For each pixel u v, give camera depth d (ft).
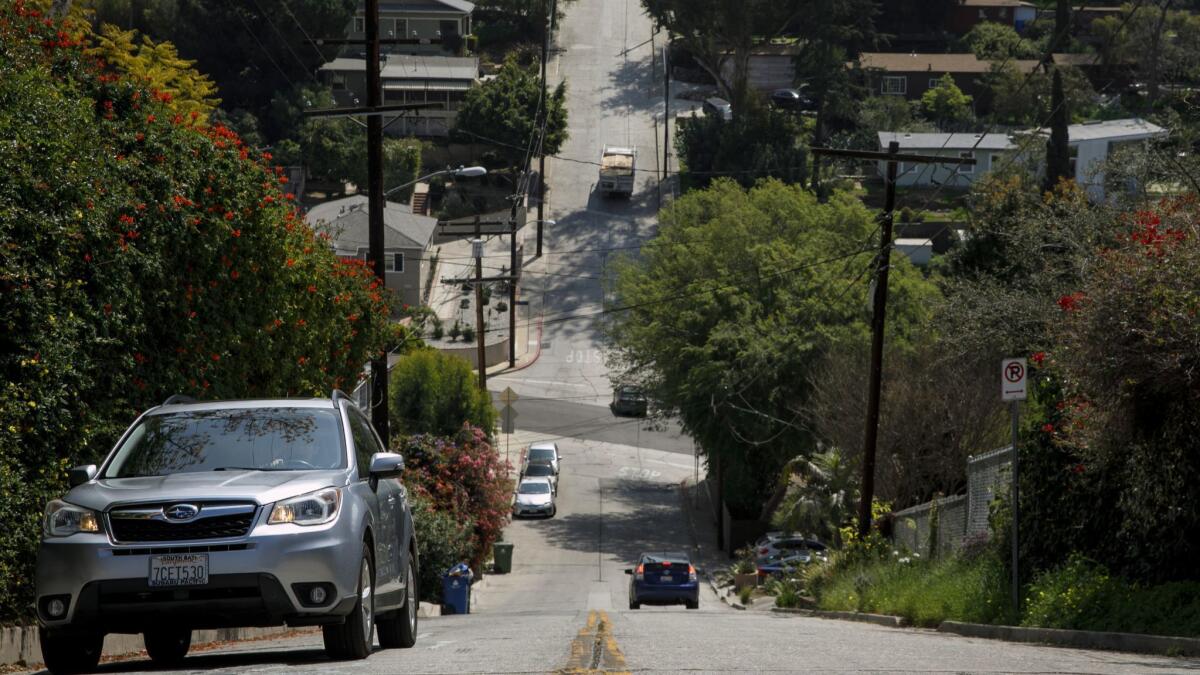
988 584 216.74
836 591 317.83
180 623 110.73
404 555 143.02
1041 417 216.33
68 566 109.40
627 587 509.35
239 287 230.27
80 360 163.84
